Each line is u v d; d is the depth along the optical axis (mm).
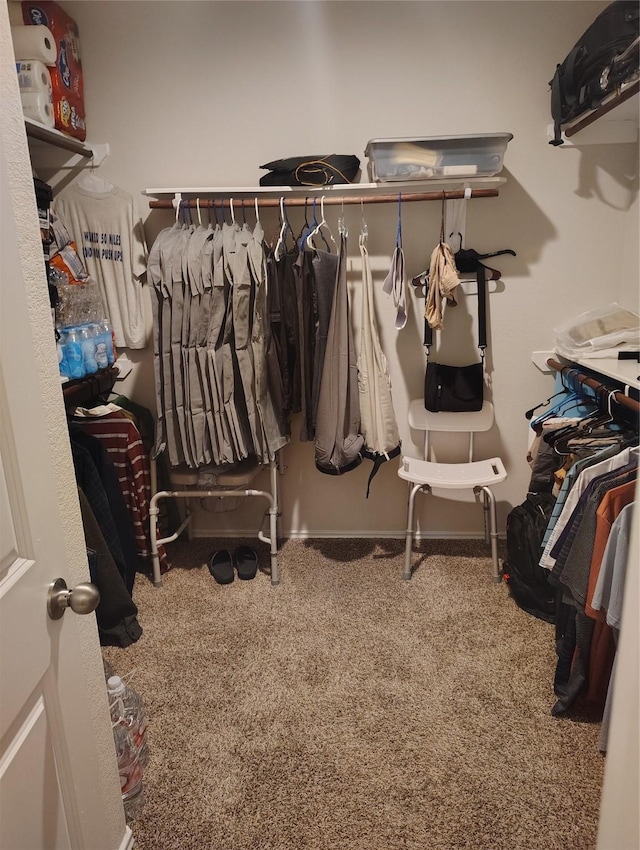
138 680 1941
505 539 2799
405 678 1928
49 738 934
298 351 2480
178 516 2879
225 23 2344
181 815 1473
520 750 1638
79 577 1154
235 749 1664
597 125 2322
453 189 2373
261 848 1387
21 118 938
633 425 1964
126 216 2506
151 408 2734
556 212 2436
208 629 2203
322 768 1598
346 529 2879
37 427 899
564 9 2254
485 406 2574
